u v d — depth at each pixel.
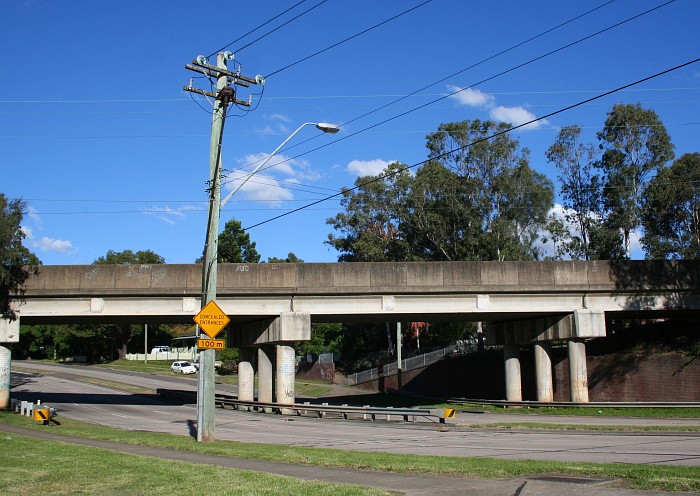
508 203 62.12
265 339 39.81
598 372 41.47
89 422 31.86
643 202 55.25
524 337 42.59
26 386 58.75
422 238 67.38
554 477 11.77
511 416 34.84
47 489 11.37
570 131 59.56
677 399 37.38
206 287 21.31
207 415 21.06
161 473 12.80
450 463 14.26
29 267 36.53
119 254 114.38
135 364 96.88
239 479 11.95
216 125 21.88
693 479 10.99
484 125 62.91
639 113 55.88
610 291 38.94
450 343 63.84
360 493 10.42
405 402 46.91
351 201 70.75
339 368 76.81
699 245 46.97
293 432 27.25
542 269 38.81
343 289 38.12
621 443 20.17
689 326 43.06
